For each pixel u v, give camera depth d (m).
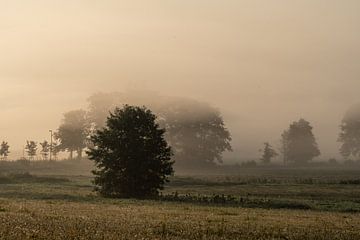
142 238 18.09
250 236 21.42
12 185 83.69
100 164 62.97
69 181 97.44
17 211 31.02
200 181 100.56
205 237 19.98
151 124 63.94
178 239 19.03
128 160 62.03
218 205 48.44
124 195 62.22
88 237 17.77
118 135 62.56
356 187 81.38
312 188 79.75
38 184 87.31
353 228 26.94
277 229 24.25
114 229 20.67
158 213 33.50
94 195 62.94
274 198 60.66
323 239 21.72
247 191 74.69
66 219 24.95
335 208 47.03
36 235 17.72
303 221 30.67
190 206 45.03
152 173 63.06
